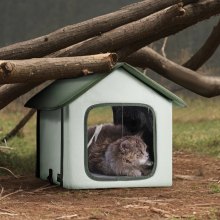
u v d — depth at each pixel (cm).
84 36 1134
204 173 1266
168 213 879
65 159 1057
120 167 1084
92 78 1052
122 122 1117
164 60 1413
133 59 1369
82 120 1042
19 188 1103
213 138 1728
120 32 1146
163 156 1084
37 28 3266
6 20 3259
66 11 3316
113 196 1009
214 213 875
